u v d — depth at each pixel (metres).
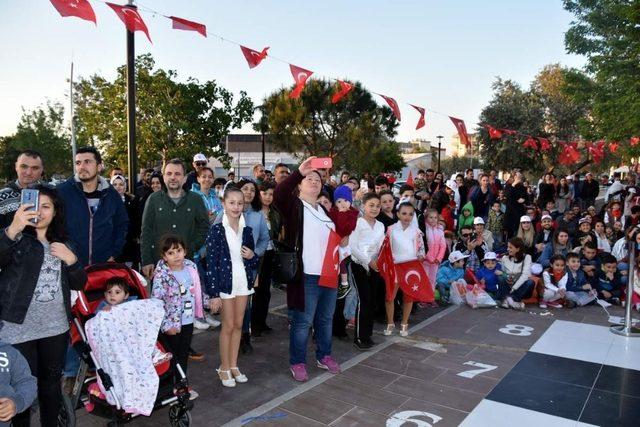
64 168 34.84
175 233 4.80
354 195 8.30
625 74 12.95
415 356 5.15
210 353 5.16
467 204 9.99
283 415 3.84
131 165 6.75
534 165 26.25
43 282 3.00
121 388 3.22
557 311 6.81
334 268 4.47
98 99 18.05
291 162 36.25
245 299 4.33
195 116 17.41
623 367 4.84
